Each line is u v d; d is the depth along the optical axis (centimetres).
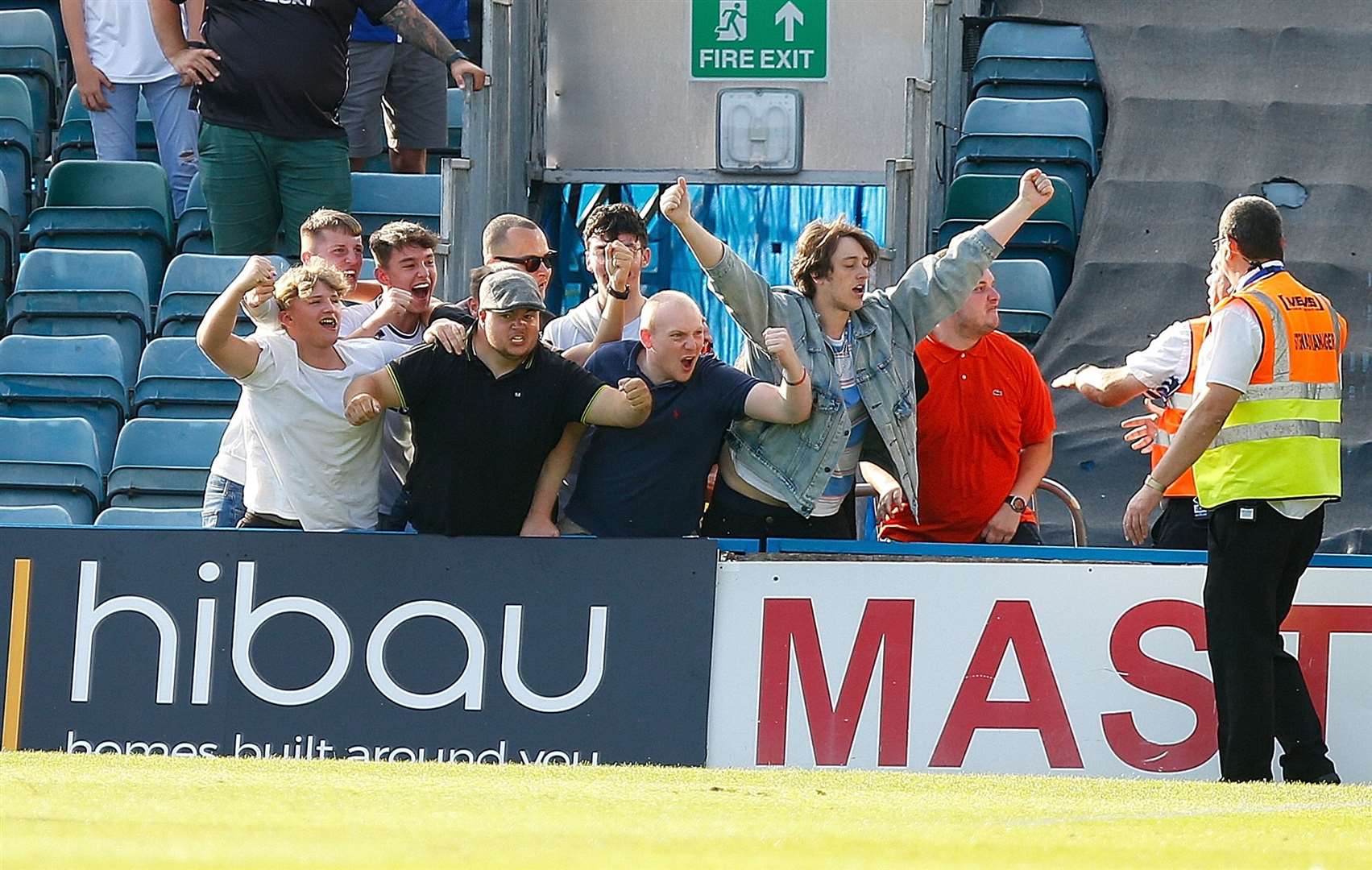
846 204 3834
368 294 2641
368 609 2250
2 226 3756
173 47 3209
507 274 2173
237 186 3206
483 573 2242
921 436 2422
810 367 2245
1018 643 2212
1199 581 2212
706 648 2214
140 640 2277
